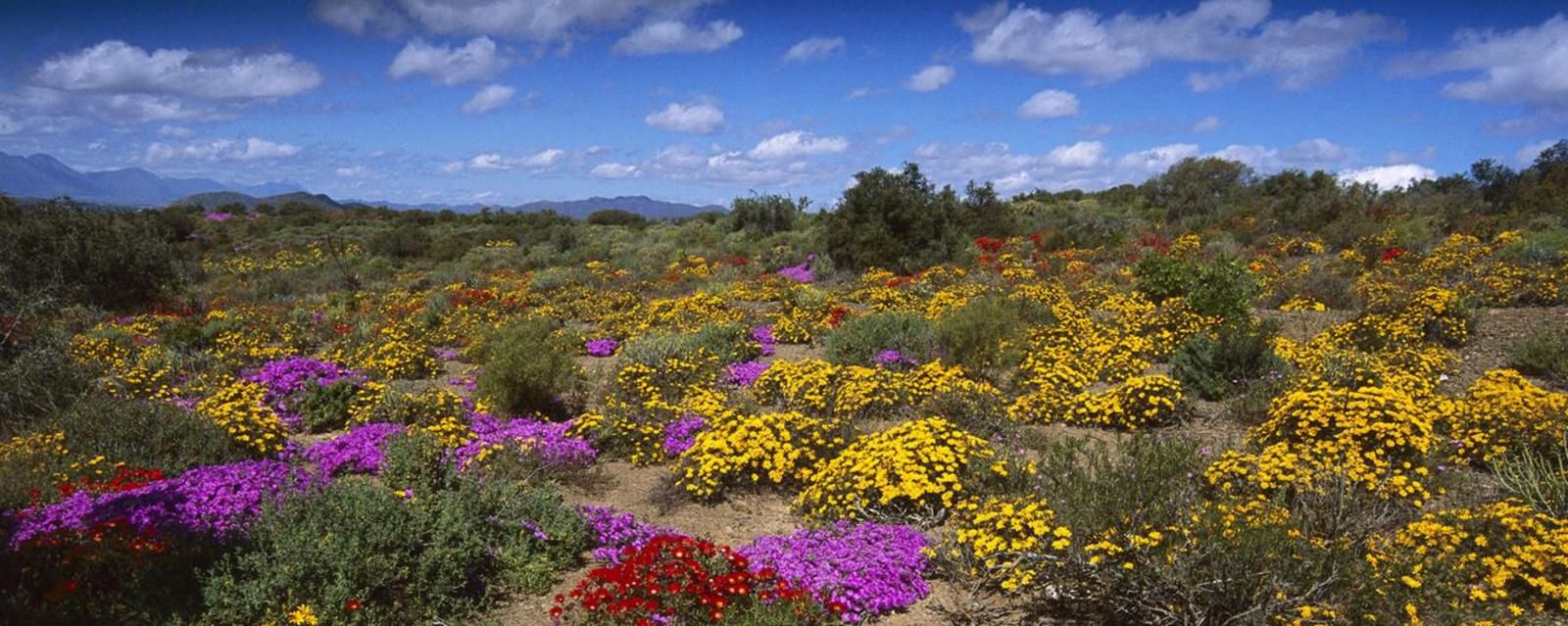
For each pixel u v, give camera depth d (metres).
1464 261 18.94
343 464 8.37
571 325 18.92
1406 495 6.32
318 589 5.05
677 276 28.06
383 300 24.77
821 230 35.22
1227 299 14.32
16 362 10.20
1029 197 52.97
